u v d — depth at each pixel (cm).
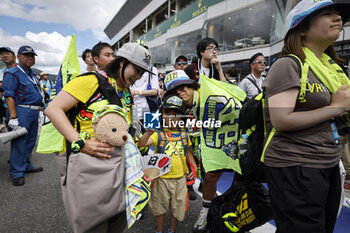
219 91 163
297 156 97
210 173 173
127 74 120
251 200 150
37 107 325
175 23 1580
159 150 179
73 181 97
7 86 291
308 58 102
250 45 794
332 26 97
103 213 97
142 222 205
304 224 94
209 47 249
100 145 99
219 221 156
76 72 148
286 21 110
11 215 211
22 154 288
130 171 111
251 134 133
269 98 100
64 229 190
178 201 176
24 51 304
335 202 107
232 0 837
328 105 98
